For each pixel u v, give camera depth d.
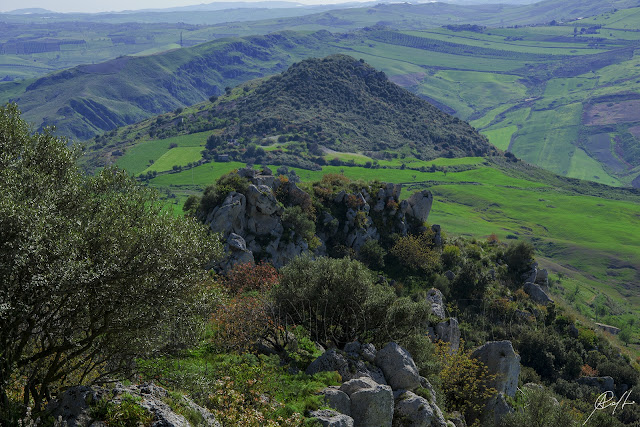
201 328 18.02
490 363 38.84
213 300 18.23
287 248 66.69
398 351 28.70
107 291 14.20
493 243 94.00
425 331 39.25
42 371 15.80
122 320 15.12
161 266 14.80
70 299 13.98
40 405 14.22
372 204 82.44
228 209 63.62
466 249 85.44
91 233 14.55
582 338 71.88
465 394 36.28
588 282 191.75
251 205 66.62
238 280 40.84
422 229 83.88
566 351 68.25
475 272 76.25
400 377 27.78
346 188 82.94
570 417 33.97
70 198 16.05
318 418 19.84
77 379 17.23
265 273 42.19
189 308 16.80
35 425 12.81
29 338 15.09
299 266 35.41
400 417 24.81
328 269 34.31
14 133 18.59
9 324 13.37
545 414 34.41
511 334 68.31
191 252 16.05
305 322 33.44
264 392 21.50
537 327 71.19
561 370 65.06
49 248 13.31
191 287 16.62
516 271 85.12
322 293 33.12
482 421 34.91
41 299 13.25
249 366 23.84
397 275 73.56
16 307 13.04
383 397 23.06
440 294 65.94
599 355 68.88
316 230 74.75
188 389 18.06
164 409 14.08
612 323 132.88
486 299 72.75
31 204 14.20
